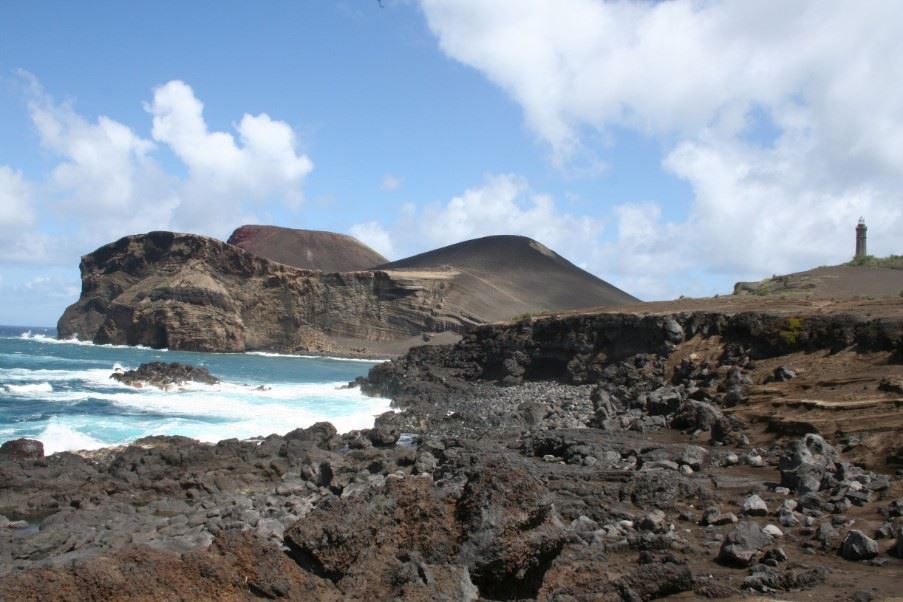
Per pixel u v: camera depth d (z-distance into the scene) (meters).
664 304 66.81
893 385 29.64
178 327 162.50
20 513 23.83
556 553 11.57
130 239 190.00
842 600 11.82
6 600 8.26
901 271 89.12
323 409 53.41
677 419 34.34
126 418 44.56
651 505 20.30
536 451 30.95
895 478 21.91
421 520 11.31
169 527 20.83
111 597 8.77
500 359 65.19
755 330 43.50
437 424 44.78
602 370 54.47
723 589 12.32
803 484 20.36
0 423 40.59
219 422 44.88
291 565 10.23
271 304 183.00
